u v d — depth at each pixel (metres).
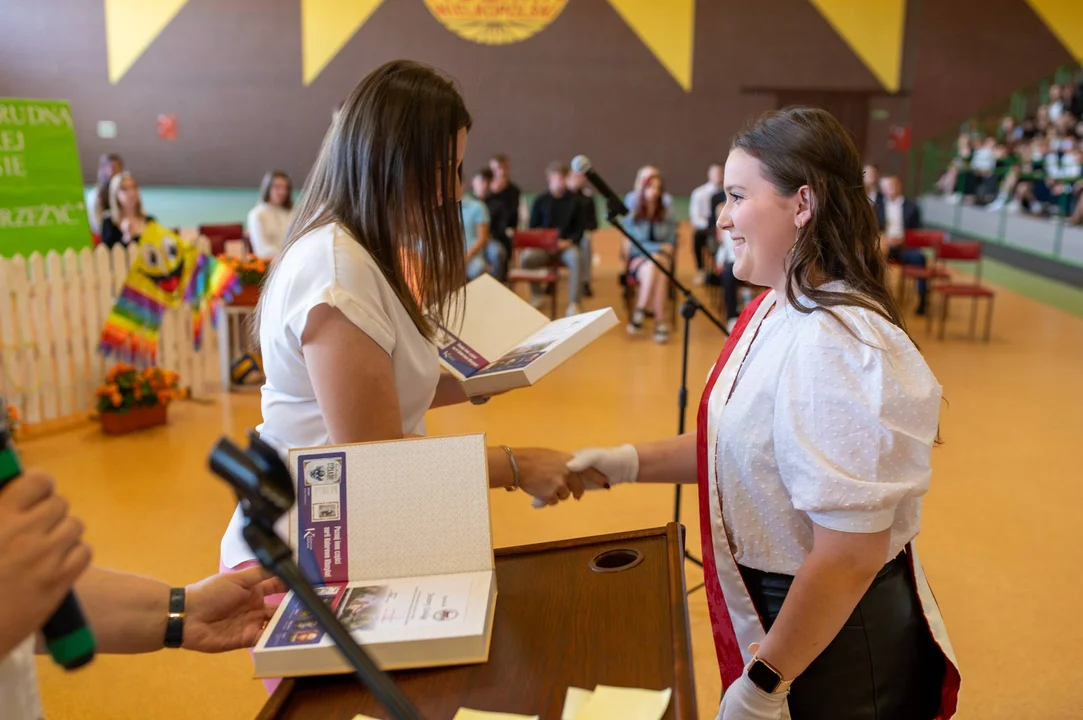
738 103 16.03
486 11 15.82
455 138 1.30
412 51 15.98
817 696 1.25
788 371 1.17
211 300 5.73
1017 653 2.76
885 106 15.98
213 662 2.70
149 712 2.45
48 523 0.62
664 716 0.81
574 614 0.99
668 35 15.87
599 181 2.72
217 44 15.92
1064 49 15.67
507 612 1.00
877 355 1.12
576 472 1.44
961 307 8.62
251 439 0.63
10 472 0.62
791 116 1.25
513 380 1.42
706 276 8.38
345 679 0.91
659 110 16.11
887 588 1.26
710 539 1.32
